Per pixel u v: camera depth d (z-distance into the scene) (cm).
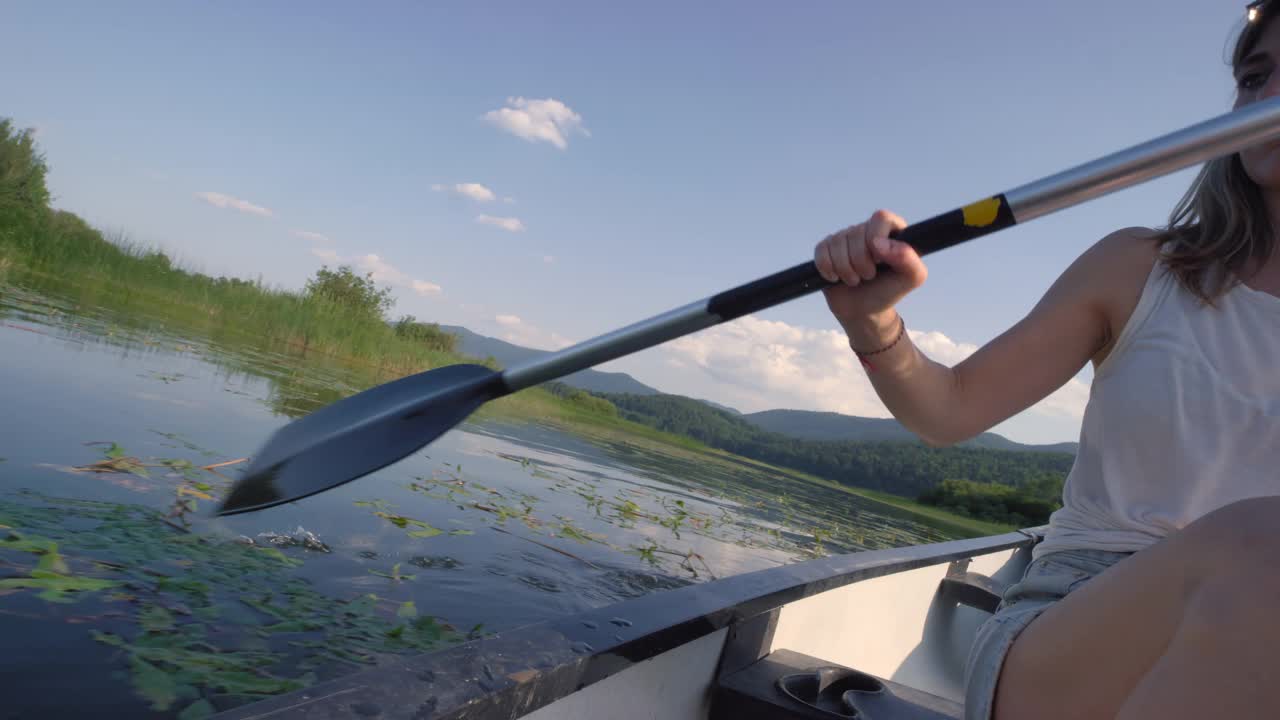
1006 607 102
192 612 154
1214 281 98
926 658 236
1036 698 78
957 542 255
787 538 450
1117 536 95
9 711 107
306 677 138
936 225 82
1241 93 110
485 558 241
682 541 351
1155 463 95
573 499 383
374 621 170
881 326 91
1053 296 112
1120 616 70
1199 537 65
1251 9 106
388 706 69
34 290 691
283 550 205
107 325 574
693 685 123
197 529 204
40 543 169
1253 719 52
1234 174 99
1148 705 56
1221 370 94
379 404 131
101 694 118
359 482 308
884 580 203
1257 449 91
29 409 279
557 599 217
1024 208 78
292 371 621
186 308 1000
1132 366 101
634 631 102
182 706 119
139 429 290
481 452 468
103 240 958
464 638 170
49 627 135
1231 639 54
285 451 126
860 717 117
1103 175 76
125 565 168
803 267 90
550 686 87
